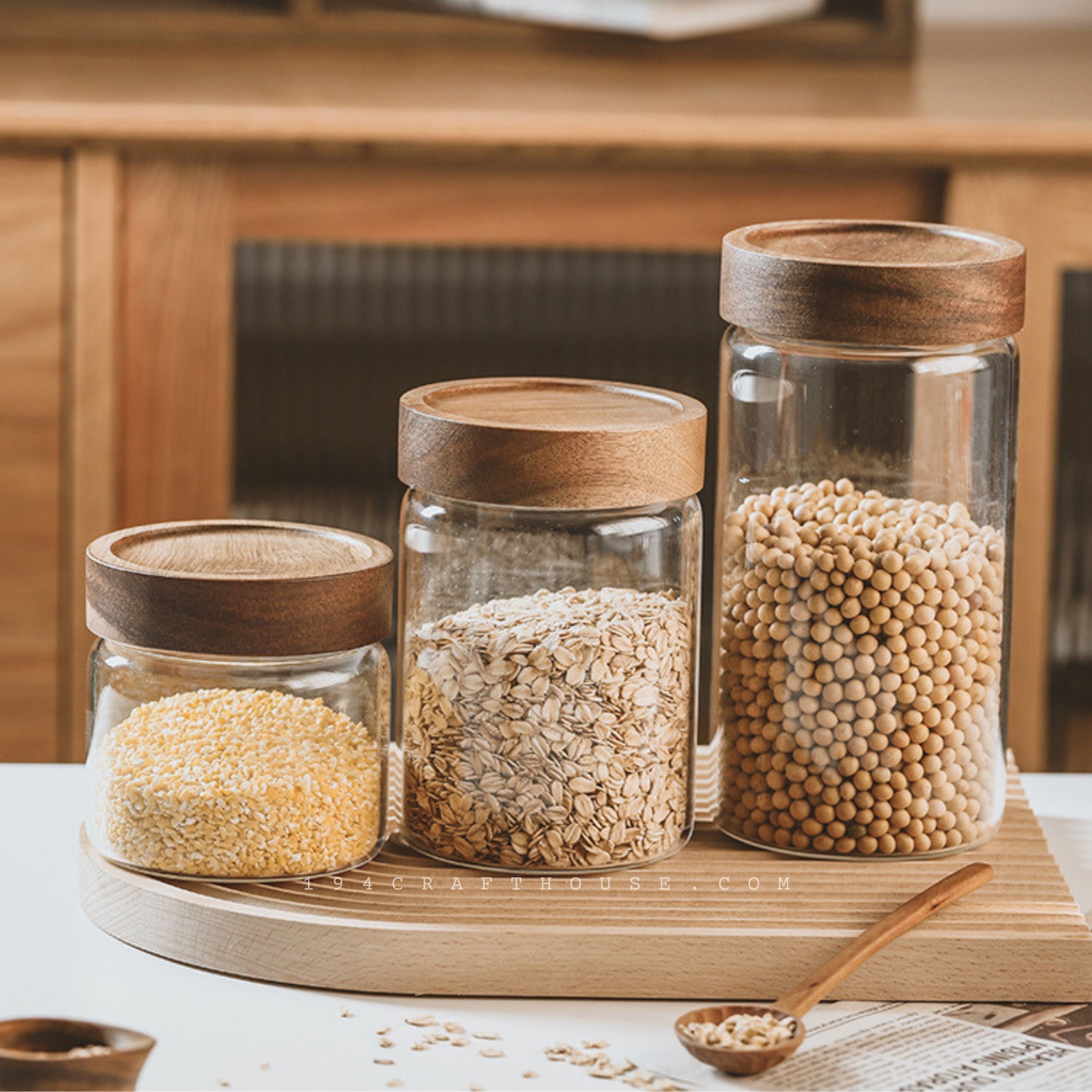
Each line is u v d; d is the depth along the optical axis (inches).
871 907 44.6
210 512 90.8
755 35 104.1
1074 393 89.4
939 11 114.5
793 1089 38.6
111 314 87.8
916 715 46.9
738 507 48.9
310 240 87.9
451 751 46.2
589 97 90.8
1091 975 42.8
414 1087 38.6
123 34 101.3
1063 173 87.0
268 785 44.6
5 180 86.5
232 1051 39.9
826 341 46.1
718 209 87.4
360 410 90.1
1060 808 54.9
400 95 89.9
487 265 88.3
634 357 89.4
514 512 45.5
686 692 47.8
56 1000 41.9
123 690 45.9
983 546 47.7
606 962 42.8
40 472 89.4
